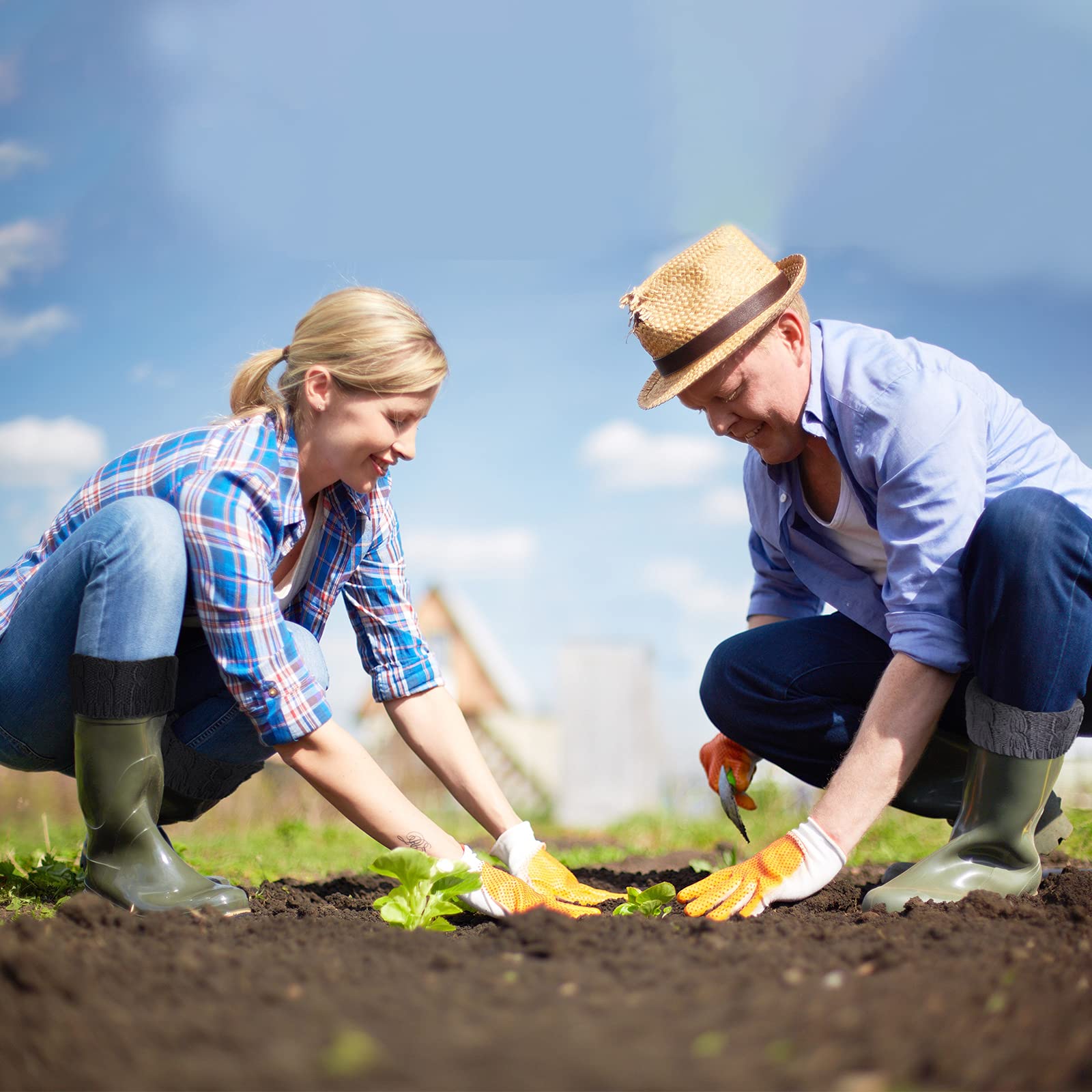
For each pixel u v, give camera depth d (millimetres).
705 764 3092
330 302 2316
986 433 2406
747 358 2422
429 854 2260
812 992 1405
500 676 15594
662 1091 1096
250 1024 1299
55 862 2955
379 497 2639
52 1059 1233
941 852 2357
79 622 2193
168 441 2365
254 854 4277
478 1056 1176
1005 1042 1246
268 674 2215
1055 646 2227
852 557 2725
